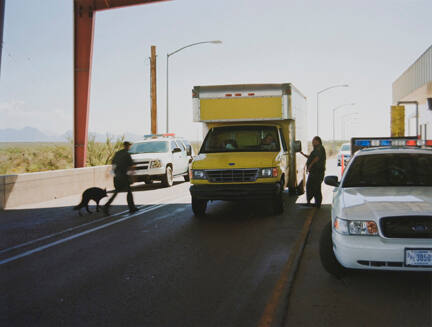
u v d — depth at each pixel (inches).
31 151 1370.6
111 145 1055.6
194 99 465.7
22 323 174.1
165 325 168.2
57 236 350.6
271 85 455.5
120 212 475.8
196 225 382.6
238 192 390.3
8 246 317.1
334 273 219.6
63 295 206.8
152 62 1037.2
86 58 829.8
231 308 184.1
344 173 260.1
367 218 196.4
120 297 201.8
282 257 265.4
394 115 798.5
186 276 231.8
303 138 603.8
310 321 168.2
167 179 761.0
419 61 876.6
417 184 241.6
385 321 166.7
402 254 188.2
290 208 464.4
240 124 468.8
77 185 687.1
